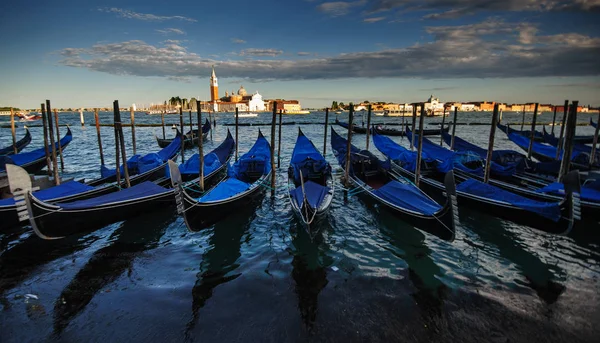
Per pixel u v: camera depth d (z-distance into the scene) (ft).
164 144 103.86
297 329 20.33
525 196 40.78
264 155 56.08
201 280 25.93
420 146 45.16
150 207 36.32
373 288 24.64
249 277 26.35
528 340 19.34
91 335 19.92
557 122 252.42
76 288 24.58
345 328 20.34
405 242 32.78
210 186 51.57
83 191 38.45
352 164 52.44
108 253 30.35
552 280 25.61
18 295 23.61
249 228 36.58
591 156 58.03
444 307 22.30
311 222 29.66
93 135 151.43
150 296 23.75
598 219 33.47
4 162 54.19
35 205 26.35
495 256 29.63
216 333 20.10
